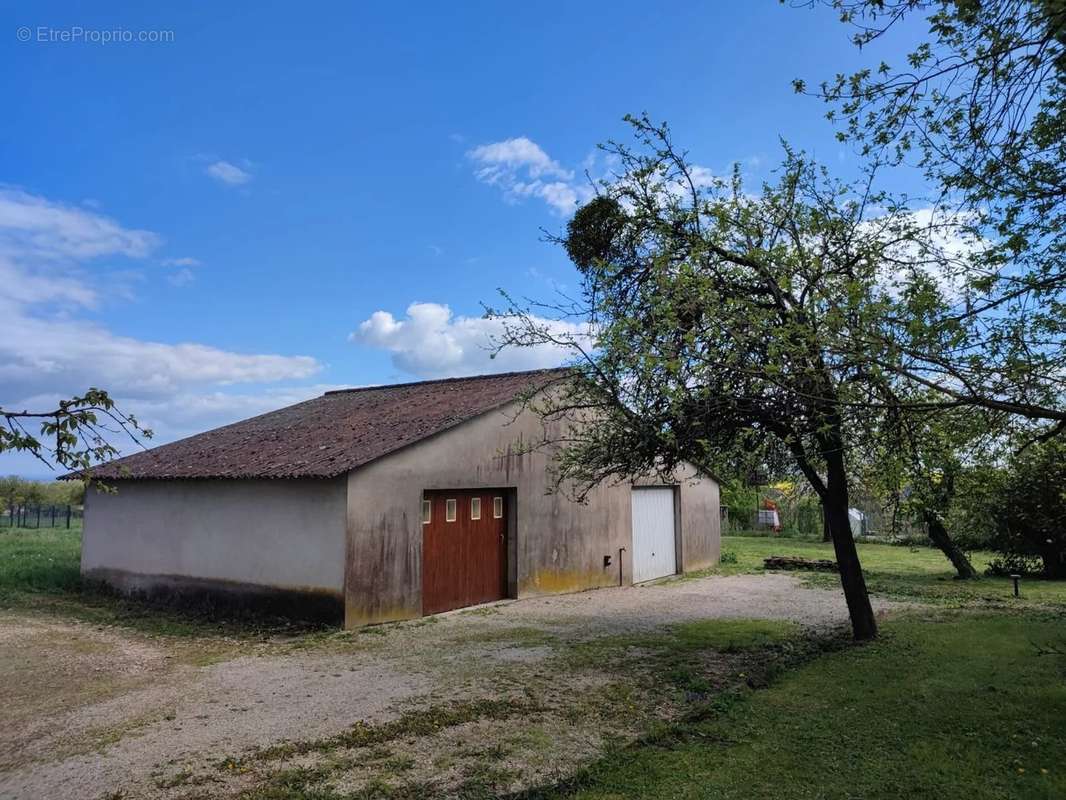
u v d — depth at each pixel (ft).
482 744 18.12
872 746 17.03
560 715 20.45
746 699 21.26
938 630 31.17
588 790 15.06
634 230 27.53
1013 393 14.43
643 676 24.67
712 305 21.02
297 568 35.53
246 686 24.09
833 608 39.55
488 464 41.52
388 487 35.63
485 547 41.91
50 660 28.27
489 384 48.78
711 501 62.80
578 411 34.42
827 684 22.54
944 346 14.39
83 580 47.93
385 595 35.22
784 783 15.06
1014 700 20.29
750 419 23.97
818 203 26.09
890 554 75.72
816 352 17.94
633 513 53.36
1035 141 16.33
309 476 33.94
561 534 46.47
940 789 14.55
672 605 41.27
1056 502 48.11
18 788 16.02
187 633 33.68
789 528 101.30
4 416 11.66
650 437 24.59
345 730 19.39
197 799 15.15
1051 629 31.27
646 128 26.94
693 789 14.89
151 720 20.54
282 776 16.21
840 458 27.78
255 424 54.95
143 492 44.68
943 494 25.66
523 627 34.37
